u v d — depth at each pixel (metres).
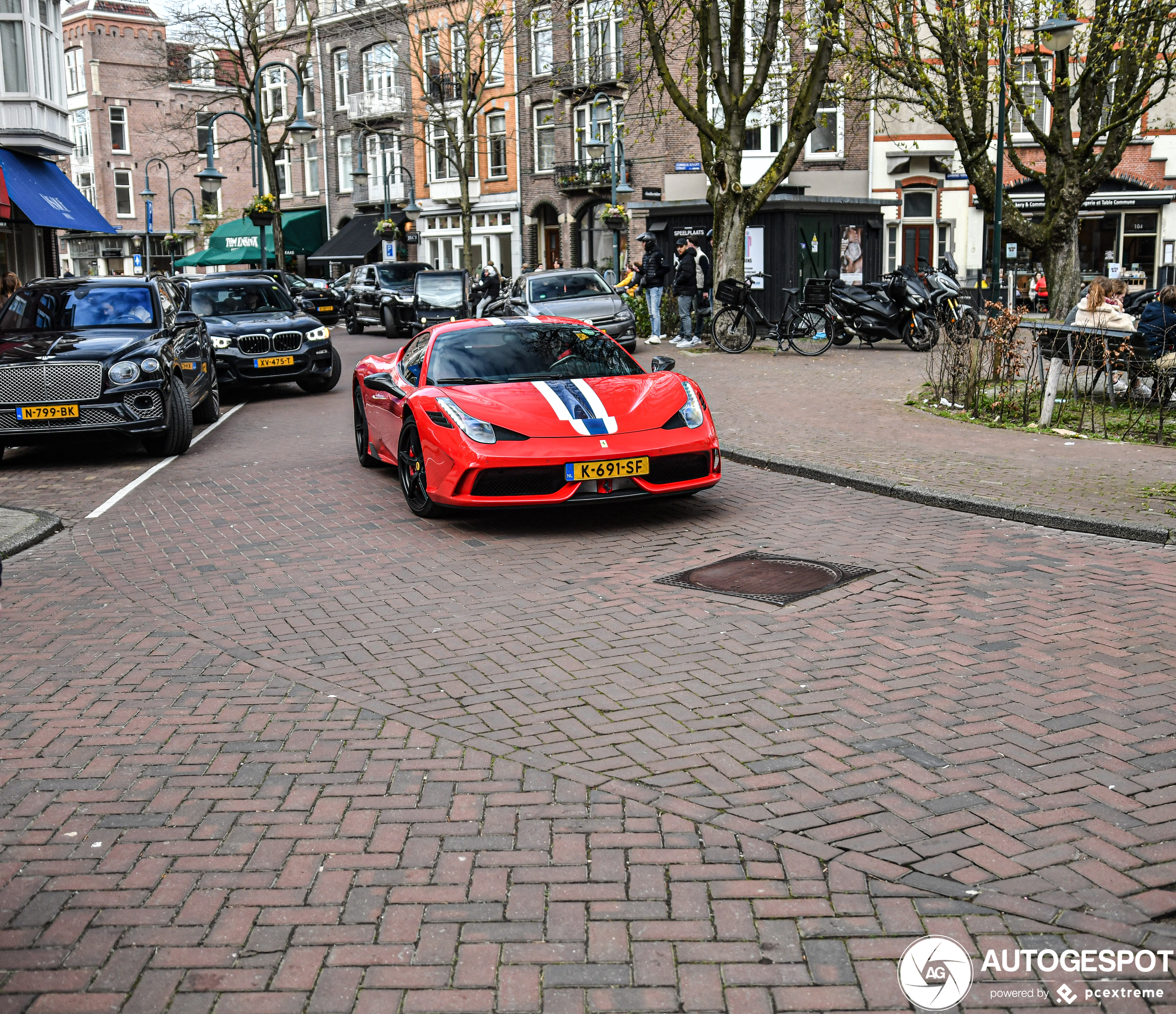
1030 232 21.84
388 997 2.79
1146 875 3.23
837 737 4.24
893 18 20.44
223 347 15.94
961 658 5.01
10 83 22.78
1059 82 20.95
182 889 3.30
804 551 6.94
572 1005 2.74
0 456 11.88
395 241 40.66
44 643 5.65
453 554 7.19
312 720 4.56
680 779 3.93
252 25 39.19
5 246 23.58
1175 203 32.50
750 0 29.75
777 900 3.16
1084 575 6.24
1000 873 3.27
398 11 44.03
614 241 38.06
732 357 19.19
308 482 9.85
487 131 42.88
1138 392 12.03
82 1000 2.80
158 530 8.18
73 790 3.98
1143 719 4.30
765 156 32.41
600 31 35.47
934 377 15.74
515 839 3.55
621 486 7.52
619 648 5.32
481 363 8.50
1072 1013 2.69
